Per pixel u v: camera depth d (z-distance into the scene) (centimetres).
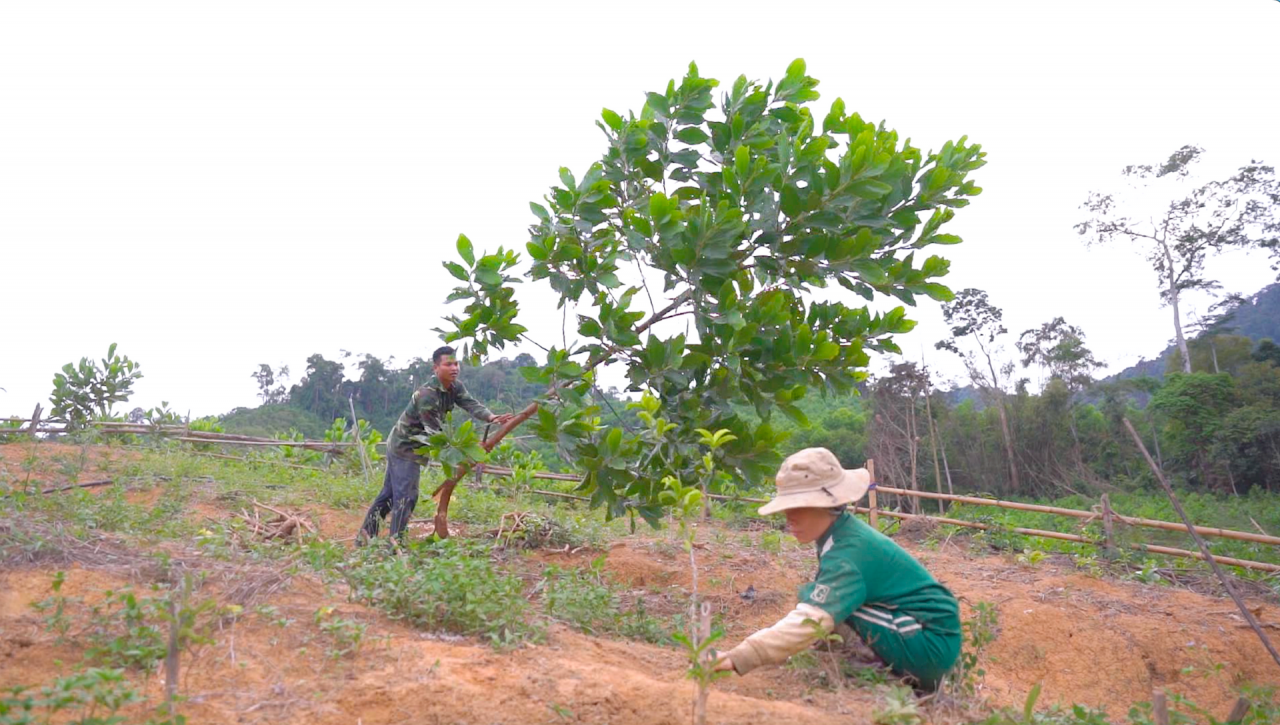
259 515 798
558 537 779
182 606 325
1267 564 830
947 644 391
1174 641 657
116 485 729
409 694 338
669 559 750
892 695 358
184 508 757
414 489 670
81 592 409
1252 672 638
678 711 341
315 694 333
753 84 628
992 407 3519
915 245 600
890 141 591
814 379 585
